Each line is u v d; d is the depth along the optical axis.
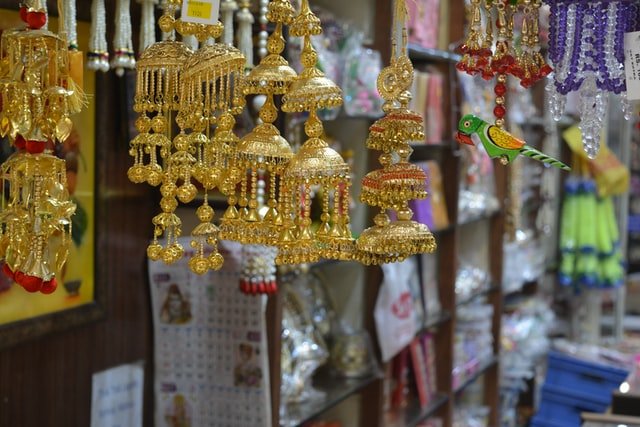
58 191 1.43
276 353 2.27
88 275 2.19
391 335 2.91
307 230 1.47
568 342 5.25
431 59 3.20
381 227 1.48
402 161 1.49
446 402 3.43
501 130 1.56
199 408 2.36
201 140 1.49
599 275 5.20
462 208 3.62
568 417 3.99
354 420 2.93
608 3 1.54
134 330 2.36
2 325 1.93
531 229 4.93
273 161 1.46
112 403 2.30
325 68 2.52
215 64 1.42
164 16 1.49
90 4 2.08
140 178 1.48
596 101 1.60
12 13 1.90
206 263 1.50
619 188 5.09
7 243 1.44
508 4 1.58
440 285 3.45
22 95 1.38
